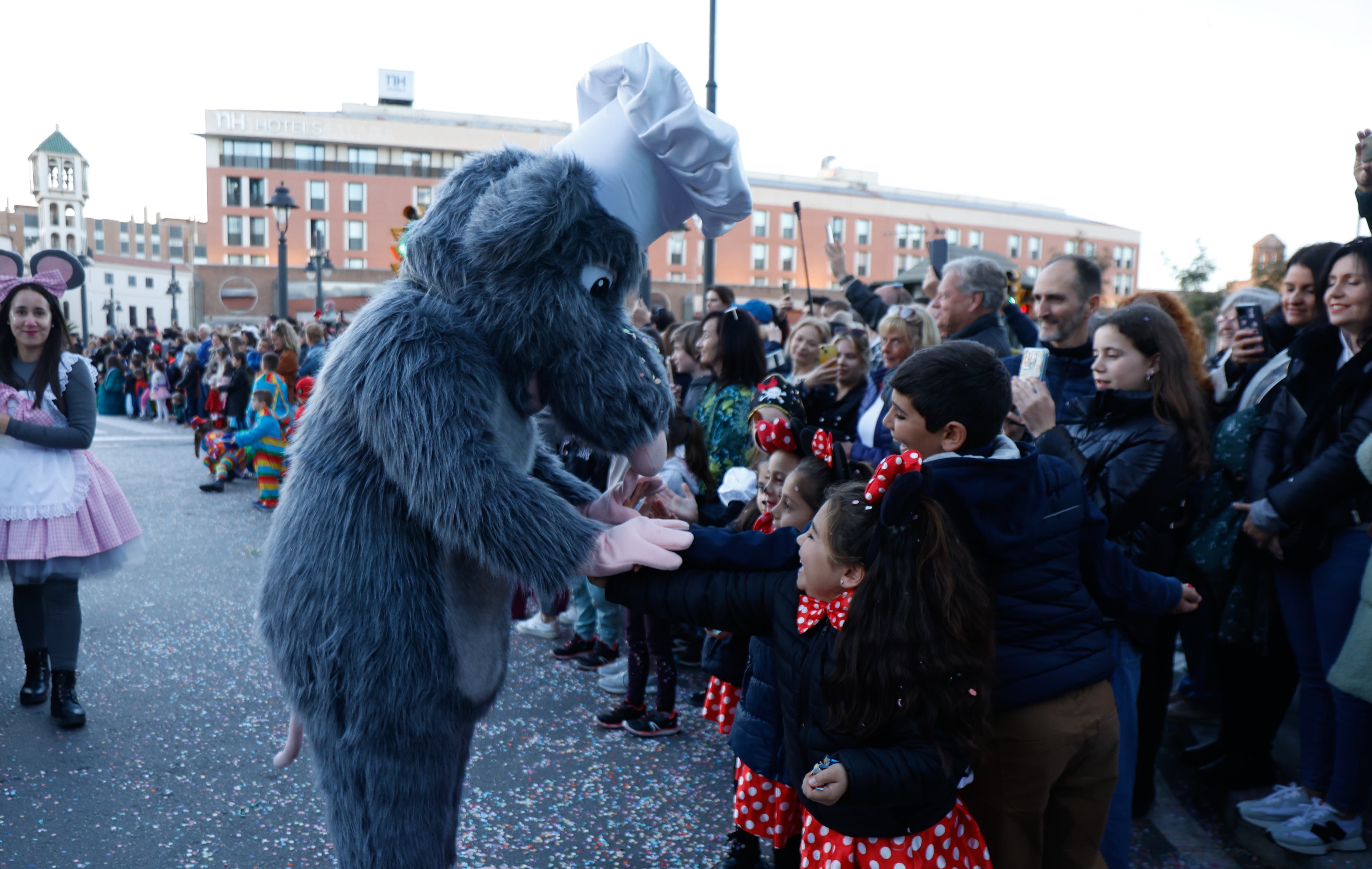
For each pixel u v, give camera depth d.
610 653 4.41
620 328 1.78
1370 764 2.58
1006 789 2.00
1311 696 2.78
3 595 5.56
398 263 1.96
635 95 1.77
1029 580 1.97
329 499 1.73
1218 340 4.07
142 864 2.70
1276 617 3.00
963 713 1.79
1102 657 2.04
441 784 1.80
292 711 1.89
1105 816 2.11
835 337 4.43
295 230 43.72
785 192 47.47
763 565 2.04
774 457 2.84
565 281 1.67
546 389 1.78
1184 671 4.37
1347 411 2.61
